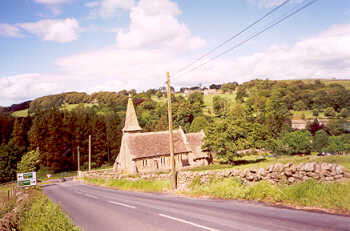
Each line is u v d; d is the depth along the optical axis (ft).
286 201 35.58
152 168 171.22
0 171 252.21
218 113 463.01
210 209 37.45
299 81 575.38
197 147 194.29
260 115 373.40
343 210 28.50
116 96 646.33
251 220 28.78
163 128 365.61
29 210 43.86
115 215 42.11
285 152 252.62
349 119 259.19
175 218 34.32
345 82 517.55
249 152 244.63
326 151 228.22
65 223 32.65
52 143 290.97
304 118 394.73
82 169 312.50
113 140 343.87
